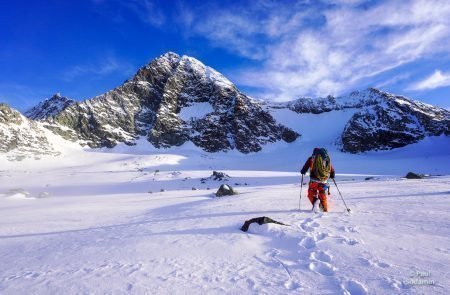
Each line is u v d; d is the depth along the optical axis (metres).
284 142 158.62
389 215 7.92
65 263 5.53
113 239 7.34
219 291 3.92
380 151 134.38
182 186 59.75
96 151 143.62
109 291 4.05
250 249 5.78
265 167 106.25
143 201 23.81
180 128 158.75
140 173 75.81
